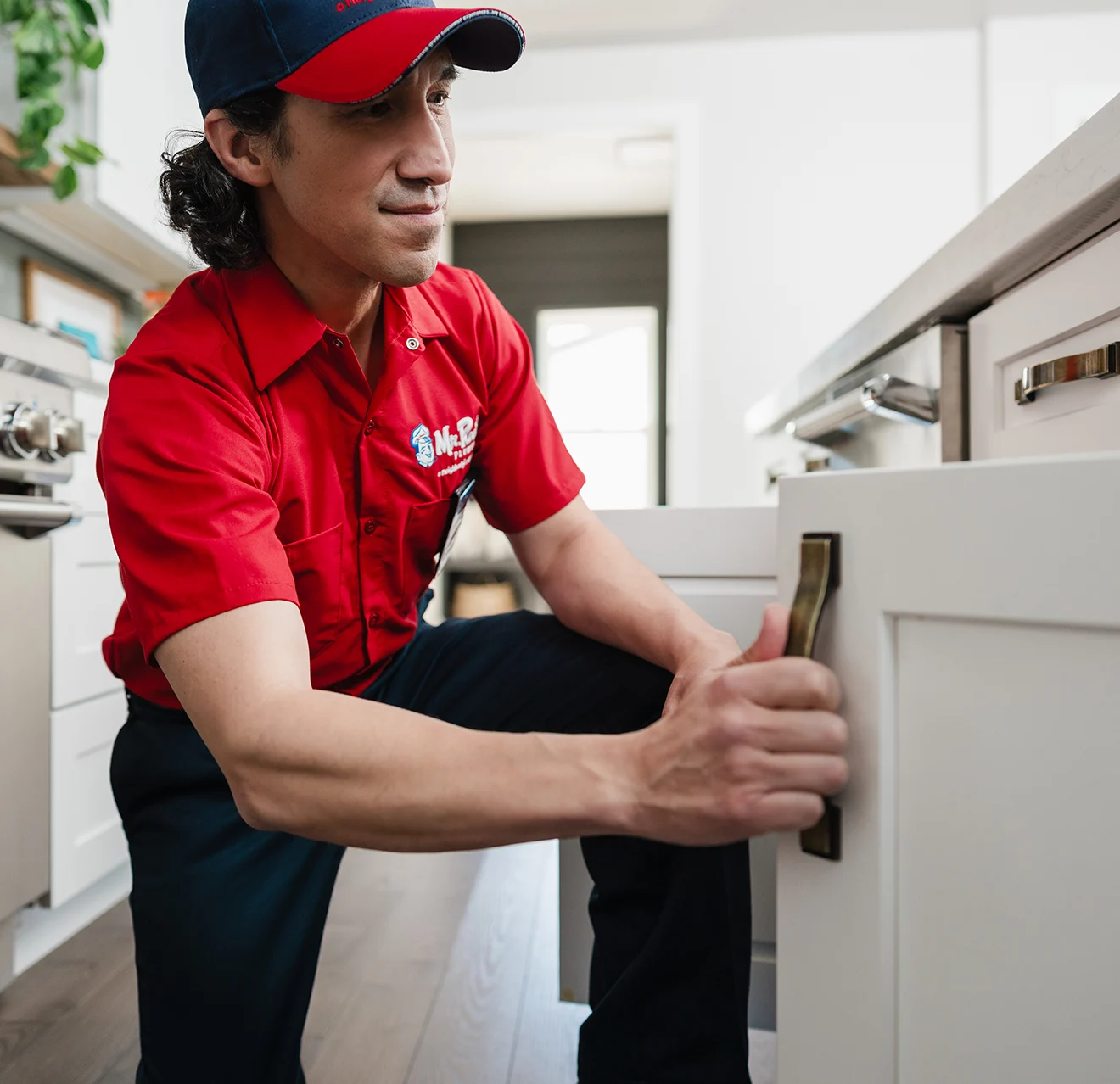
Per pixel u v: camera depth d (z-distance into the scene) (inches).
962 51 119.0
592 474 205.8
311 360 29.0
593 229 203.3
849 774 17.9
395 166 25.5
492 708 35.4
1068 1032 15.6
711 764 18.0
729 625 38.9
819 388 62.4
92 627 61.0
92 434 61.8
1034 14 116.1
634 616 32.0
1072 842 15.5
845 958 18.1
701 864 26.7
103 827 61.7
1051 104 116.2
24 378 53.2
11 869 50.9
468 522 188.1
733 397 121.6
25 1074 41.7
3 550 51.2
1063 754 15.5
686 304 122.0
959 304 40.6
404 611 35.5
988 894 16.4
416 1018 45.7
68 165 68.7
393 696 36.4
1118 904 15.1
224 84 26.1
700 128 122.1
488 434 36.0
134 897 31.8
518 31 28.1
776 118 121.2
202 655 22.6
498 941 54.8
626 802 19.0
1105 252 30.3
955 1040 16.9
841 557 18.0
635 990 27.3
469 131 124.6
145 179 80.5
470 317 34.6
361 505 31.1
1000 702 16.1
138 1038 44.8
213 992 30.2
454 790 19.7
